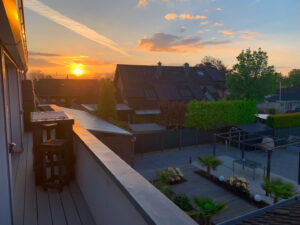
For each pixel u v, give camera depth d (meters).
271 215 4.53
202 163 16.72
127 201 2.00
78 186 4.61
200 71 41.25
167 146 22.95
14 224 2.98
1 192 2.50
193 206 11.57
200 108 25.80
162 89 34.19
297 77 92.00
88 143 3.60
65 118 4.83
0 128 2.53
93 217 3.41
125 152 15.23
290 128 26.14
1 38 2.17
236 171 16.84
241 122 27.80
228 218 10.60
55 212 3.58
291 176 16.30
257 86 32.59
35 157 4.47
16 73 6.66
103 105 21.50
